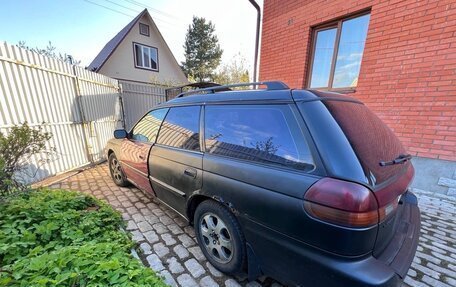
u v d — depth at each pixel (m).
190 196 2.24
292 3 5.36
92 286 1.41
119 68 15.55
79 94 5.35
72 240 2.09
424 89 3.68
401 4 3.76
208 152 2.09
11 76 3.64
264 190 1.54
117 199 3.59
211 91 2.60
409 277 2.06
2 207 2.34
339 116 1.52
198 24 33.78
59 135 4.72
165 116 2.90
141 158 3.11
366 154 1.41
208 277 2.01
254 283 1.95
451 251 2.42
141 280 1.57
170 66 19.25
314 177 1.33
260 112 1.74
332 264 1.24
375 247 1.29
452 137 3.50
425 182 3.81
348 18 4.54
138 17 16.06
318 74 5.23
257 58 6.50
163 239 2.54
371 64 4.23
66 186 4.16
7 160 2.88
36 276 1.44
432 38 3.51
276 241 1.50
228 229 1.89
